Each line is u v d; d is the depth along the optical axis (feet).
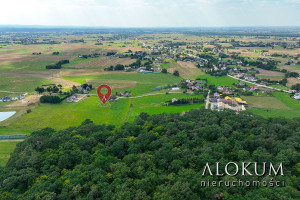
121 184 243.60
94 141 343.46
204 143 331.16
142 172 262.88
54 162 296.10
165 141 331.16
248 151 304.09
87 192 245.04
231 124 384.68
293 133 345.92
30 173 271.90
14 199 233.76
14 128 472.44
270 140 324.80
